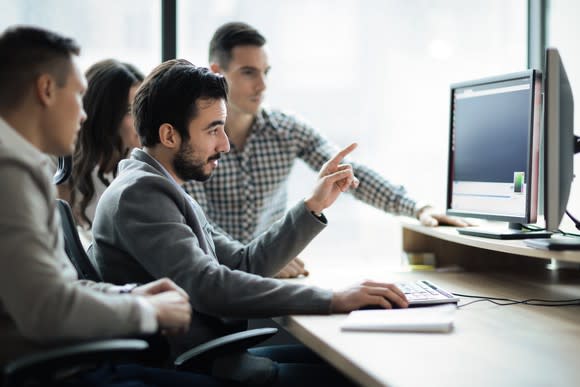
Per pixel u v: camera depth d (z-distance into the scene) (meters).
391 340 1.30
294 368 1.64
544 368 1.12
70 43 1.28
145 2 2.63
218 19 2.72
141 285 1.54
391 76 3.02
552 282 2.00
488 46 3.03
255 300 1.53
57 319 1.12
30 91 1.23
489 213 1.95
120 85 2.11
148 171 1.67
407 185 3.04
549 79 1.56
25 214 1.13
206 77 1.68
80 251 1.54
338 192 1.85
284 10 2.87
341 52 2.96
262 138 2.51
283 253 1.85
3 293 1.12
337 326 1.41
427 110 3.03
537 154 1.80
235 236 2.49
